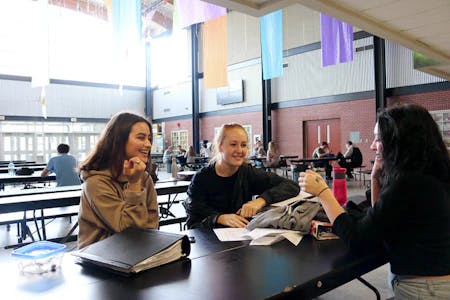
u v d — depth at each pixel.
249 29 12.98
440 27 3.66
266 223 1.44
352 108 10.30
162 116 17.59
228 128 1.80
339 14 3.08
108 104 16.83
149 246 1.08
